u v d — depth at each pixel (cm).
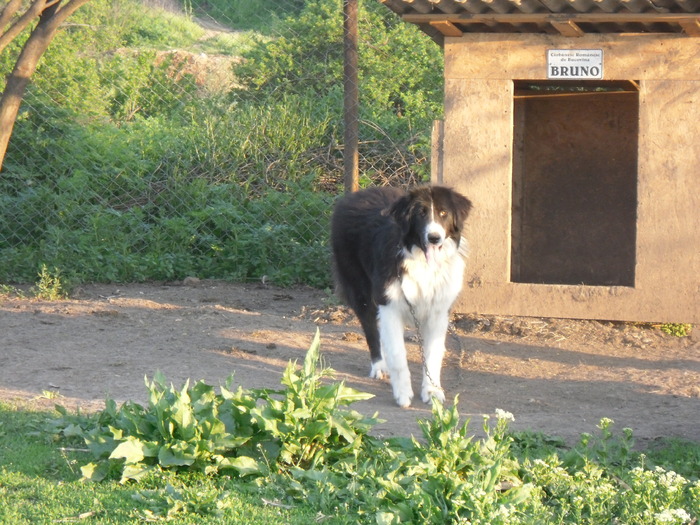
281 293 1132
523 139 1200
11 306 1016
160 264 1177
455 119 984
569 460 577
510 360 881
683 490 527
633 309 962
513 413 726
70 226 1221
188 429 552
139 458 542
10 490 519
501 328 970
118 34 2089
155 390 591
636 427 682
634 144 1172
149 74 1605
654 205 948
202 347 890
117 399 714
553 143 1199
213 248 1203
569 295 975
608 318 970
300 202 1209
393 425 674
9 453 574
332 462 564
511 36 963
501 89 972
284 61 1591
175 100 1580
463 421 698
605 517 500
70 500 504
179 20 2303
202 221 1223
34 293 1076
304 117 1311
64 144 1273
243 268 1188
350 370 846
